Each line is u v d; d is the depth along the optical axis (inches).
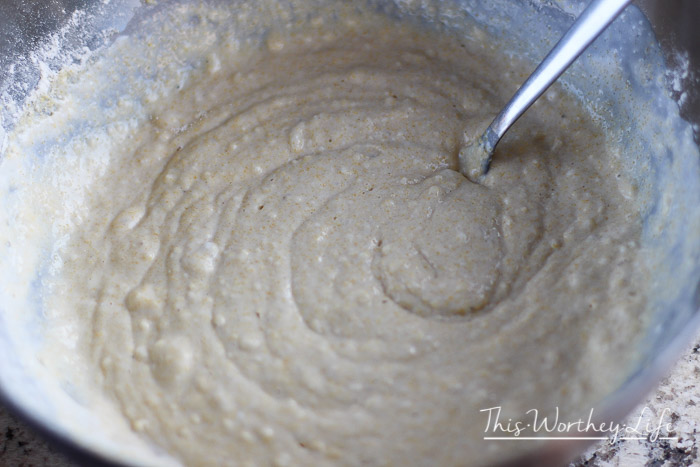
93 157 13.1
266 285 11.6
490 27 13.8
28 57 12.5
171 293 11.7
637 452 10.8
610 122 12.9
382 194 12.3
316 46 14.1
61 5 12.5
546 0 13.1
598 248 11.8
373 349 11.0
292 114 13.4
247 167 12.8
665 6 11.6
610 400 9.3
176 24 13.5
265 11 13.9
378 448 10.3
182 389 10.9
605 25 10.6
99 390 11.1
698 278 10.8
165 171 13.0
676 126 12.0
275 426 10.5
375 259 11.7
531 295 11.4
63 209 12.6
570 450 8.9
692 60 11.5
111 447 9.4
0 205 12.0
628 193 12.3
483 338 11.1
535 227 11.9
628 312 11.2
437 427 10.4
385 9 14.1
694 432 10.9
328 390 10.7
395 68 13.8
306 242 11.9
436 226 11.9
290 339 11.1
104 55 13.2
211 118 13.5
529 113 13.2
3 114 12.3
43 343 11.5
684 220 11.5
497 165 12.6
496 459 9.2
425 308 11.3
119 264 12.1
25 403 9.9
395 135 13.0
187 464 10.4
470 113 13.3
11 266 11.8
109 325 11.6
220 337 11.2
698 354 11.4
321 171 12.6
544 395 10.7
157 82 13.6
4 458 10.7
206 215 12.4
